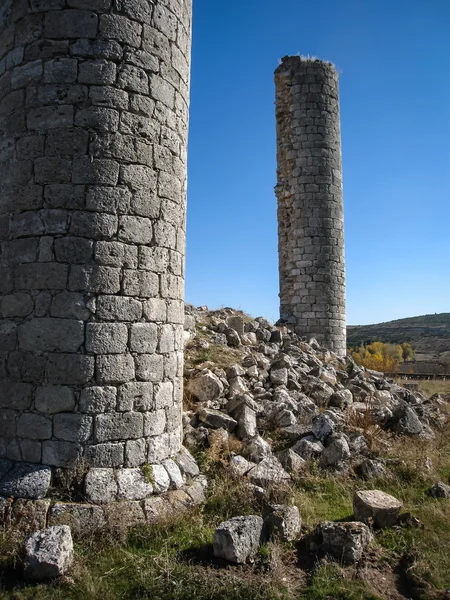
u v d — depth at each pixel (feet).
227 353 37.70
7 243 19.88
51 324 18.78
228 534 15.98
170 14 22.13
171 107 21.91
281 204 57.36
